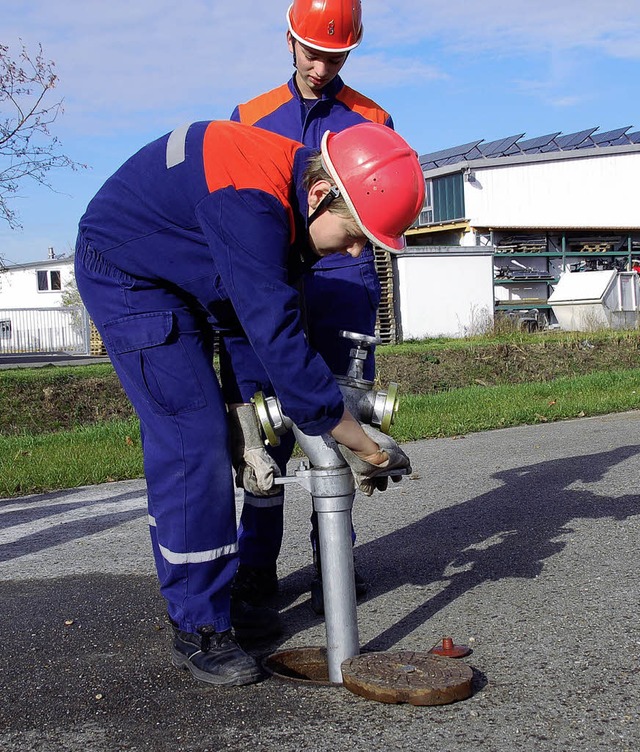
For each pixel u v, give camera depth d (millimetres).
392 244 2494
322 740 2371
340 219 2510
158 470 2771
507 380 15234
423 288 23766
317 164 2535
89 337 29750
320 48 3377
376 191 2457
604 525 4512
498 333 22922
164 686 2805
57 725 2570
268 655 3061
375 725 2438
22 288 48219
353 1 3438
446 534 4559
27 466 7172
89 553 4688
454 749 2283
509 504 5133
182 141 2643
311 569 4137
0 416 11578
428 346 18328
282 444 3459
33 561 4586
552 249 30672
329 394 2496
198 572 2789
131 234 2699
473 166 30484
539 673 2752
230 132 2590
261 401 2725
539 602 3432
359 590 3654
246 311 2465
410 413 9422
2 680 2943
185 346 2762
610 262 31438
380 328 23016
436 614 3379
